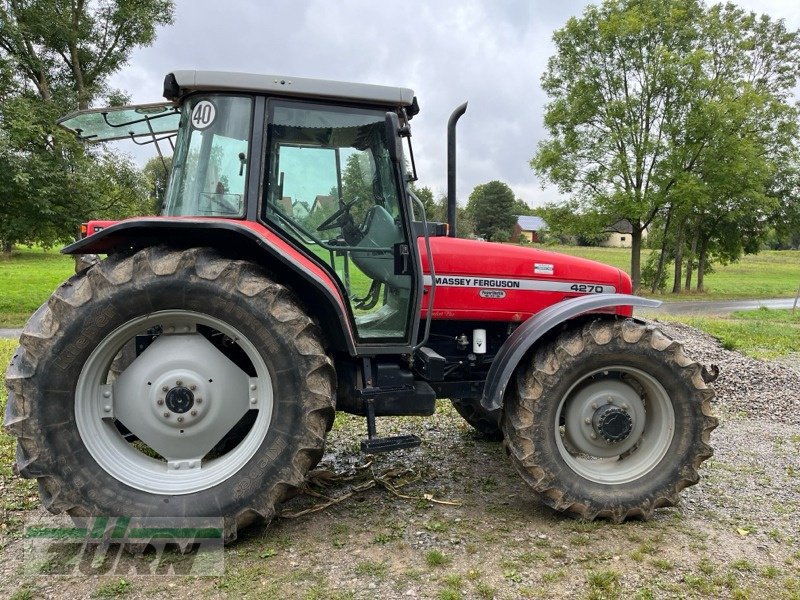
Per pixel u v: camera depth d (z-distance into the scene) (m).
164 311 2.93
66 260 38.12
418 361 3.64
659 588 2.76
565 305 3.54
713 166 22.75
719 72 24.73
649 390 3.59
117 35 18.70
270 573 2.79
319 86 3.20
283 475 3.01
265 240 2.97
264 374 3.04
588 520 3.40
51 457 2.81
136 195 16.47
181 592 2.63
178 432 3.07
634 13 22.50
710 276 40.81
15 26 15.69
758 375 7.27
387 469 4.18
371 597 2.62
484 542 3.14
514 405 3.48
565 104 23.94
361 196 3.40
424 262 3.73
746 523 3.46
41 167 15.13
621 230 27.44
